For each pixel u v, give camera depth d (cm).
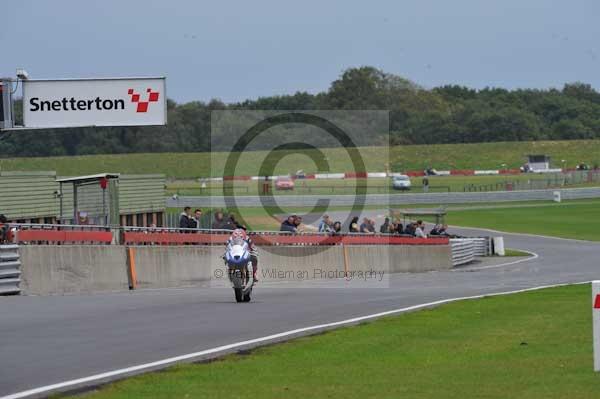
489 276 8681
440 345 3447
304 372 2881
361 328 3884
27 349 3225
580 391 2592
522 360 3116
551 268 10356
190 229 7488
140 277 6719
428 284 7212
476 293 5912
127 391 2556
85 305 4756
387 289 6350
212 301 5056
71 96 8250
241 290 4909
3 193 9262
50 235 6094
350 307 4731
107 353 3150
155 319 4103
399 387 2662
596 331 2764
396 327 3934
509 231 17400
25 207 9556
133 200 11419
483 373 2881
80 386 2594
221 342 3412
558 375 2828
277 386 2666
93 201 9112
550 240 15762
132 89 8275
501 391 2603
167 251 7056
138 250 6756
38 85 8225
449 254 10812
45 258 5831
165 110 8288
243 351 3259
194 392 2569
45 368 2864
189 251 7331
